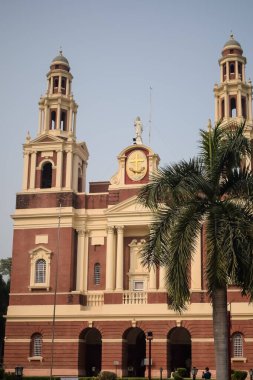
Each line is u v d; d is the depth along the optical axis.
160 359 56.38
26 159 66.12
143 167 62.94
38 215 63.16
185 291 28.45
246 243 28.09
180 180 30.28
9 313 61.12
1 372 53.00
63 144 65.50
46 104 68.62
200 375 54.94
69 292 60.41
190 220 29.22
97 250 62.66
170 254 28.92
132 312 58.09
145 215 60.69
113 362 57.34
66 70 71.25
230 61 68.25
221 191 30.86
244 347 55.53
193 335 56.31
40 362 59.00
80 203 63.94
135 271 61.00
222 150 30.67
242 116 65.56
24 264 62.44
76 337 58.91
